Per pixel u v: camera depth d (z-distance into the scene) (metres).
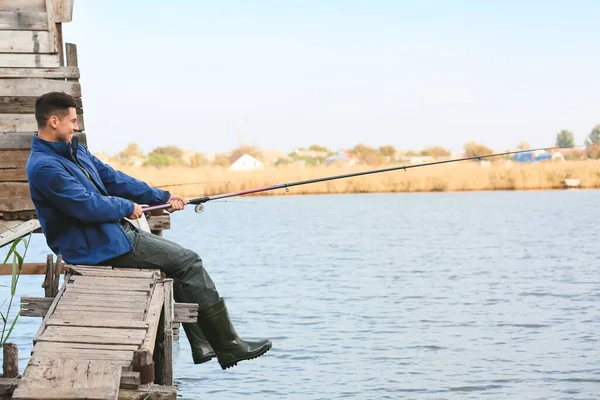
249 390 10.77
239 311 16.22
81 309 7.12
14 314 15.12
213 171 60.09
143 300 7.35
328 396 10.52
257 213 51.72
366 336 13.83
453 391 10.67
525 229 36.19
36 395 5.75
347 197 67.81
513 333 13.95
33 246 29.62
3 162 12.20
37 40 12.45
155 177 58.78
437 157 97.56
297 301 17.38
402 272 22.22
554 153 91.94
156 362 7.67
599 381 11.01
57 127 7.76
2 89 12.27
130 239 7.91
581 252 26.78
